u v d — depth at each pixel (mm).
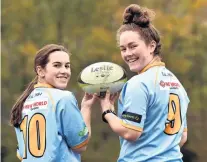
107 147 41594
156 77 9523
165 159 9359
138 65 9602
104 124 41875
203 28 42906
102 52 42188
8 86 43688
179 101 9680
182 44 42500
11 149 41750
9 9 44969
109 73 10109
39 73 10055
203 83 43000
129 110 9367
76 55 42625
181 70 42375
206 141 42812
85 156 41156
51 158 9648
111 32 43094
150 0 43406
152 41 9617
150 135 9422
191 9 43031
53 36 44031
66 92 9844
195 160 43250
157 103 9438
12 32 45438
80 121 9805
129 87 9461
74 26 45469
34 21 44469
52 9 44656
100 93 10094
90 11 44312
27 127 9898
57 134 9688
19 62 43969
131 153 9461
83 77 10188
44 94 9875
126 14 9680
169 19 41812
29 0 44875
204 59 42969
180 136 9633
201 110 42969
